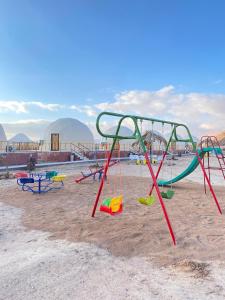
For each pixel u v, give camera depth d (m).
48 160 28.22
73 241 4.76
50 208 7.42
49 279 3.38
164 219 6.24
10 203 8.09
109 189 10.84
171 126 8.30
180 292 3.06
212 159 36.66
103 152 37.28
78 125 60.78
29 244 4.63
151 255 4.15
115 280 3.36
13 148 30.59
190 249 4.39
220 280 3.34
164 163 27.89
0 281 3.33
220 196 9.37
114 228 5.49
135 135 5.93
